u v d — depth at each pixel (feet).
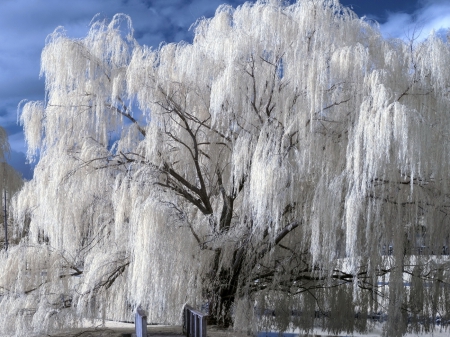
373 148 27.40
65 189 36.09
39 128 38.91
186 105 37.88
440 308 36.83
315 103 31.48
